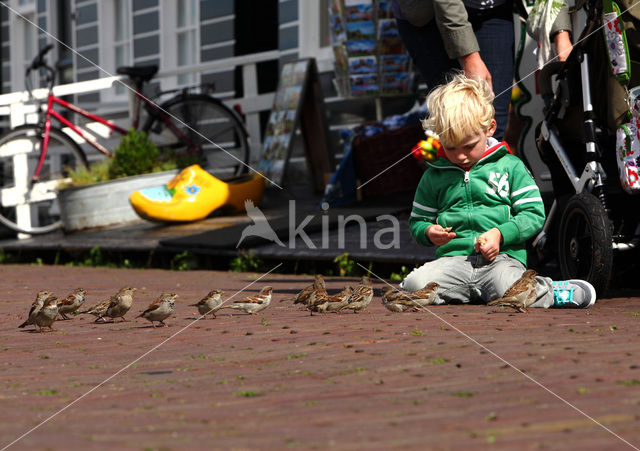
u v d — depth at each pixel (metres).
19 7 35.75
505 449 3.23
